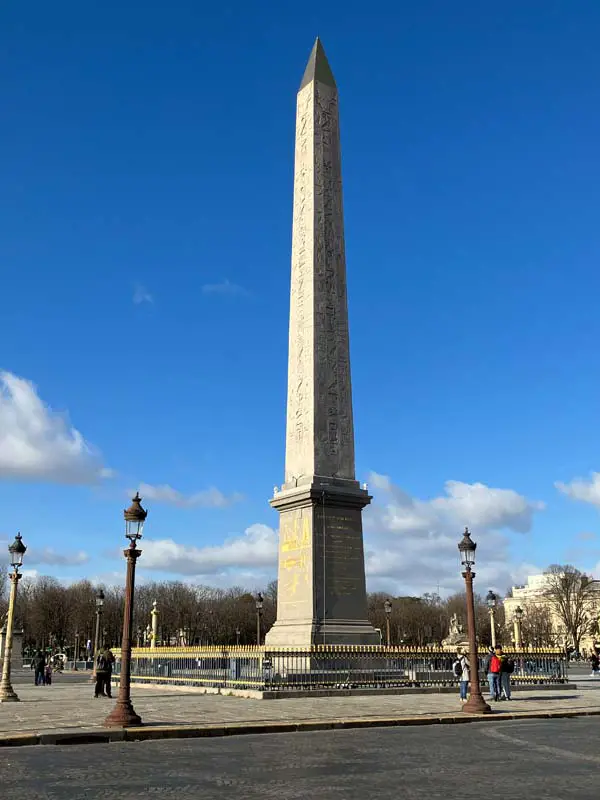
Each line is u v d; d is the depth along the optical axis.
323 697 31.64
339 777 14.63
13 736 19.69
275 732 22.05
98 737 20.19
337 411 39.16
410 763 16.39
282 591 37.97
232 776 14.73
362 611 37.25
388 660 35.09
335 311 40.41
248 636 145.75
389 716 24.91
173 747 19.03
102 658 34.53
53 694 37.69
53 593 143.00
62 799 12.45
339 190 42.31
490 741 20.22
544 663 41.41
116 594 156.88
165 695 34.47
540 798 12.61
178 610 142.62
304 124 43.00
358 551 37.91
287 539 38.34
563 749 18.70
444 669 36.75
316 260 40.44
